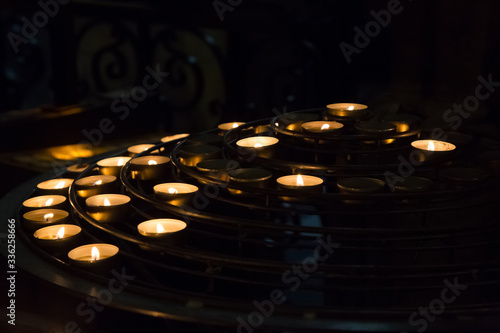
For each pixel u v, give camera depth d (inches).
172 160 69.2
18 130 85.7
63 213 68.7
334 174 68.4
